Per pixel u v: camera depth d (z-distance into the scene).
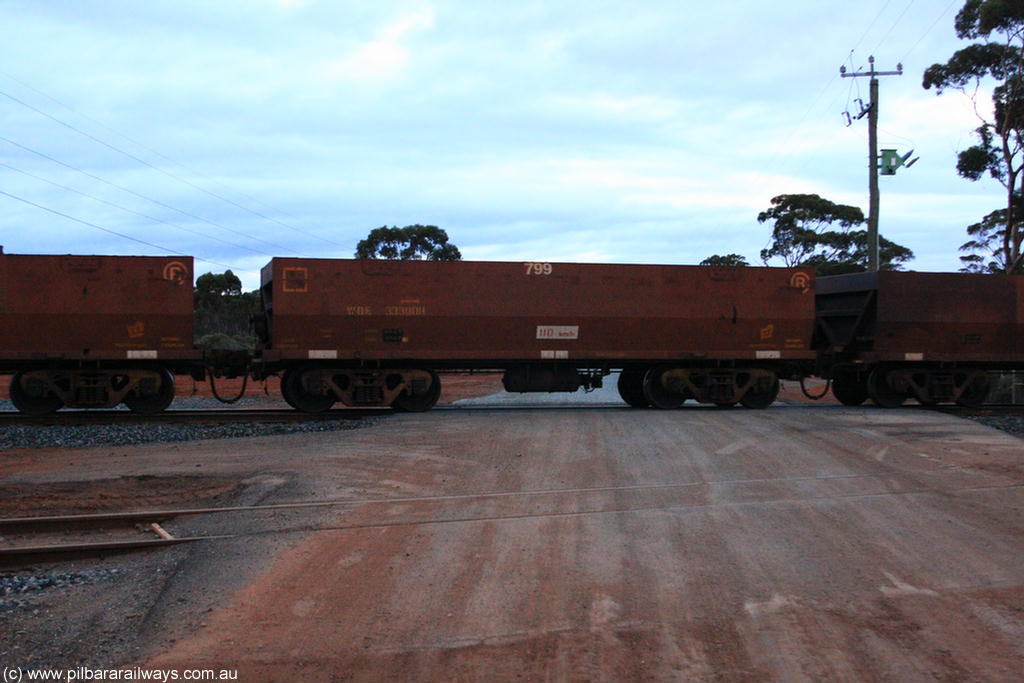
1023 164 33.94
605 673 4.69
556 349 17.95
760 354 18.70
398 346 17.30
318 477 9.79
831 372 19.62
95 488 9.76
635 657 4.89
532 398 26.64
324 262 16.97
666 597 5.80
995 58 33.19
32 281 15.91
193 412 17.05
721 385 18.70
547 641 5.10
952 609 5.62
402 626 5.33
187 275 16.50
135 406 16.83
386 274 17.17
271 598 5.82
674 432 13.03
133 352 16.34
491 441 12.17
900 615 5.52
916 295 19.06
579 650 4.98
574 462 10.48
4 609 6.00
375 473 10.02
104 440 13.23
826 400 27.86
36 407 16.38
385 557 6.68
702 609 5.59
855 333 19.80
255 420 15.91
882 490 8.95
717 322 18.45
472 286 17.52
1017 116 33.28
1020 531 7.42
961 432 13.34
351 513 8.12
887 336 19.05
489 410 18.09
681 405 19.48
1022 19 31.88
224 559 6.75
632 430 13.34
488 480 9.52
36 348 16.00
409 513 8.07
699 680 4.60
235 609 5.63
